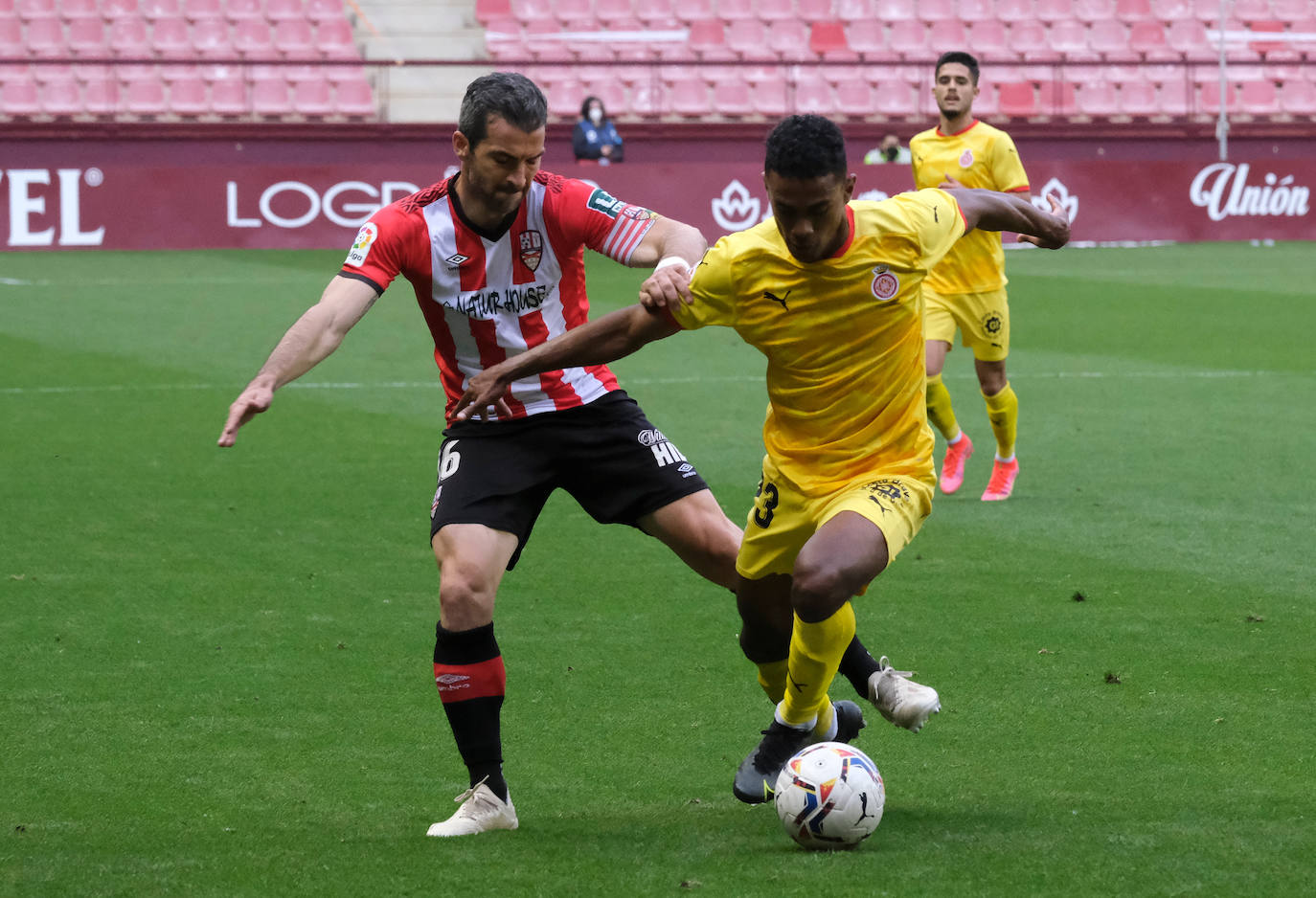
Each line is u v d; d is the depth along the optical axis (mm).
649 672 15227
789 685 11469
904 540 11391
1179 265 59812
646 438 12516
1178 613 17156
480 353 12258
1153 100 77000
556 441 12266
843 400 11352
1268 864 10094
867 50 77562
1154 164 68688
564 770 12633
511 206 11836
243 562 19438
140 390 32594
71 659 15555
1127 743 13078
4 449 26344
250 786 12211
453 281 11984
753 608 12281
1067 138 72562
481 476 12023
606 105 74000
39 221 61969
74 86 70562
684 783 12312
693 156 70625
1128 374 35594
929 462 11758
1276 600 17641
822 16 79500
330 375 35312
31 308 45156
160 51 73125
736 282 10961
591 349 11109
